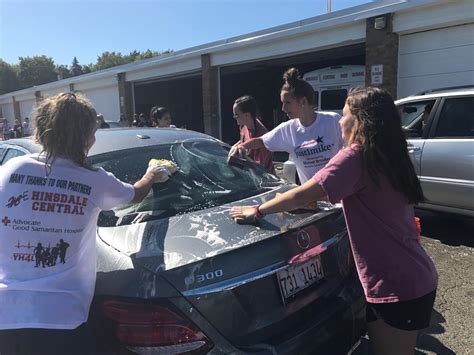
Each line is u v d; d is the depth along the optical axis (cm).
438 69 929
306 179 322
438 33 916
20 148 328
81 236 185
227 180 284
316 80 1246
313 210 247
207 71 1549
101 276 189
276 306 201
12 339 189
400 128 189
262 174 311
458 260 452
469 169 479
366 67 1037
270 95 2038
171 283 176
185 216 231
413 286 186
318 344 207
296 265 213
